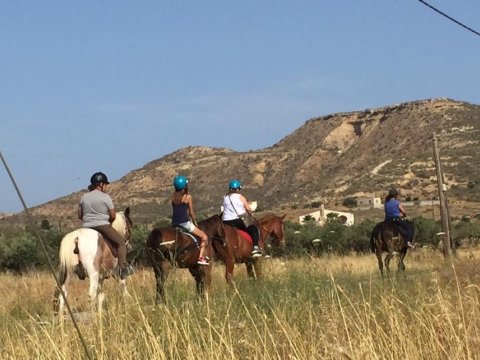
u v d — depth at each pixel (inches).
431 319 313.1
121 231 582.9
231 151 7130.9
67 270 509.7
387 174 5344.5
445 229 1279.5
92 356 287.1
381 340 290.0
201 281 515.8
